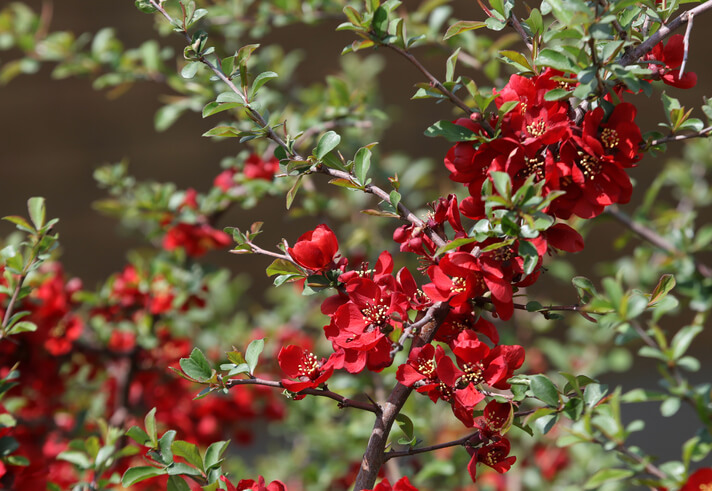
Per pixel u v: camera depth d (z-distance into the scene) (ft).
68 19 10.56
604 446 4.33
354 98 5.85
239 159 5.52
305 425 6.76
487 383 4.28
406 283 4.38
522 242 4.21
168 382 5.90
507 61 4.38
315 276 4.38
